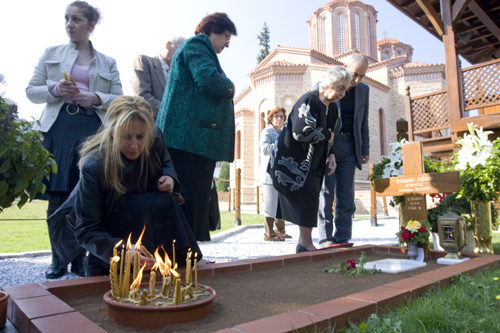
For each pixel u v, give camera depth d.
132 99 2.30
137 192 2.49
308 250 3.96
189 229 2.57
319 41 35.69
